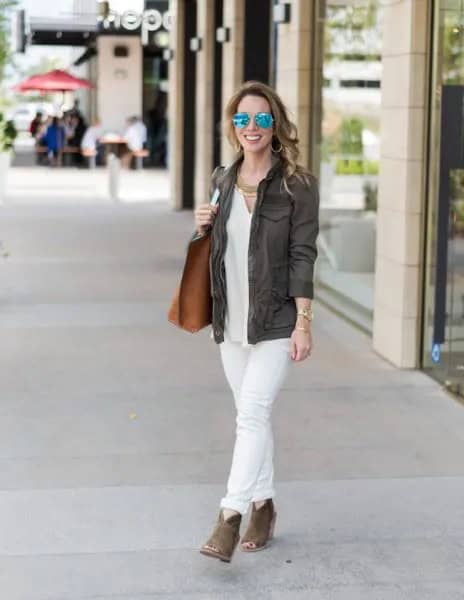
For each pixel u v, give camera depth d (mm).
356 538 7172
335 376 11641
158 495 7961
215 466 8633
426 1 11555
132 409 10289
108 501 7832
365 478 8367
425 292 11891
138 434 9492
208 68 26422
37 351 12742
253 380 6586
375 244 13570
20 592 6320
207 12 26172
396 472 8516
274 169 6531
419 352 11977
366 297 14008
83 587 6402
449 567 6715
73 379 11422
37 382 11289
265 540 6965
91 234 24172
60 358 12375
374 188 13617
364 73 14008
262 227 6488
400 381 11469
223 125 6766
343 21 14922
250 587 6406
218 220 6586
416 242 11859
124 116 49812
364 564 6750
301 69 16625
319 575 6578
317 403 10539
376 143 13500
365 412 10250
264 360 6586
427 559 6832
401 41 11883
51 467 8594
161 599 6246
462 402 10609
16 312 15133
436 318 10852
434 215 11641
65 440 9312
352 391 11023
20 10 32250
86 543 7062
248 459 6535
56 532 7250
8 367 11938
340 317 15297
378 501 7863
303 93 16656
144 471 8500
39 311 15219
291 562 6766
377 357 12633
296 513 7605
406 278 11883
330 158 15766
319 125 16344
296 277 6516
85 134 46969
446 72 11289
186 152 29750
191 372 11750
